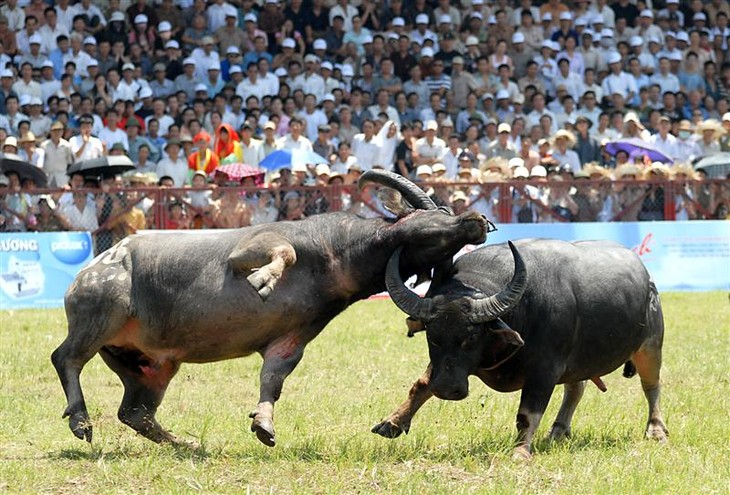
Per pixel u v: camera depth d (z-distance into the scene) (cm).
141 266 2519
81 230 5253
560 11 7338
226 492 2158
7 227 5228
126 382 2623
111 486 2202
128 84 6353
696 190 5709
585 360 2562
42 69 6306
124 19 6700
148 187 5319
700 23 7775
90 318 2509
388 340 4122
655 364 2738
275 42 7019
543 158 6016
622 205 5634
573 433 2747
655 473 2312
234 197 5344
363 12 7231
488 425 2758
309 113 6322
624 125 6544
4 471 2294
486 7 7338
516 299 2311
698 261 5572
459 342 2328
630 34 7519
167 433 2627
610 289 2562
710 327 4462
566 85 7031
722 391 3291
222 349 2505
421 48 7038
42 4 6544
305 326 2486
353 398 3192
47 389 3334
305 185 5388
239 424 2850
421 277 2486
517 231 5444
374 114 6406
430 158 5966
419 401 2484
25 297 5100
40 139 5878
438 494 2117
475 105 6569
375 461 2377
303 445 2539
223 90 6394
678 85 7275
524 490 2167
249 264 2417
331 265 2466
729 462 2411
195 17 6888
